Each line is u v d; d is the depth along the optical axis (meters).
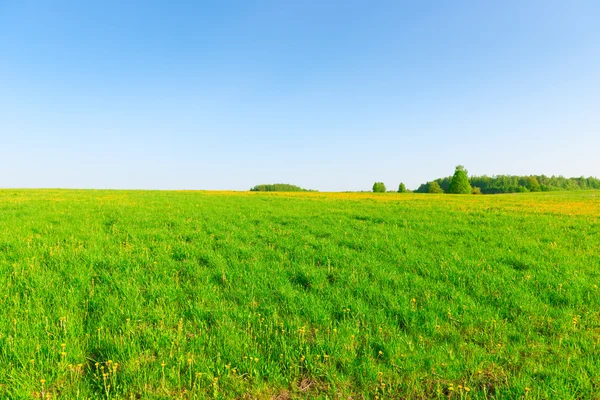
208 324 6.19
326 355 5.03
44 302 6.58
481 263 10.20
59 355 4.88
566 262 10.44
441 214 22.36
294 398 4.38
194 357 4.98
